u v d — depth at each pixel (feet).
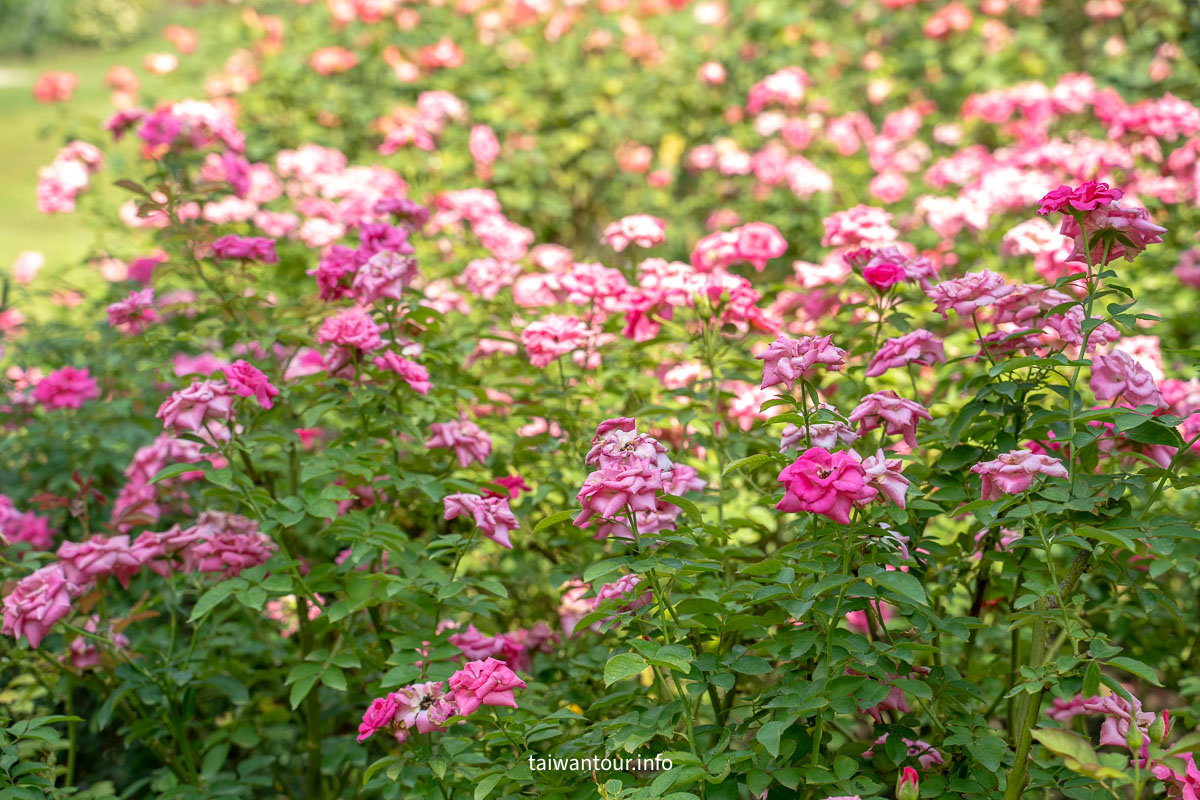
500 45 22.38
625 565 6.01
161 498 10.12
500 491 8.63
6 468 11.91
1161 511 8.86
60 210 14.55
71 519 11.36
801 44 22.85
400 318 9.02
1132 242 6.38
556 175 20.72
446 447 8.79
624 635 7.58
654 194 20.42
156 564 8.68
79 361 12.73
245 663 9.89
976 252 13.05
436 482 8.46
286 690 9.71
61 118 18.04
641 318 9.85
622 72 22.56
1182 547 7.87
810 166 17.37
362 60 21.62
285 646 10.14
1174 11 20.44
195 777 8.54
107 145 18.34
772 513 10.02
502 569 10.52
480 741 7.05
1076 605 6.46
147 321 10.06
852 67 23.17
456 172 18.43
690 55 22.33
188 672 8.40
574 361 10.62
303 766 10.03
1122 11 22.65
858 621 8.68
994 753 6.13
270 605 10.50
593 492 5.85
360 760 8.82
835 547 6.23
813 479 5.59
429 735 6.73
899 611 6.88
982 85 21.68
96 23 58.75
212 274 11.85
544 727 6.44
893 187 16.55
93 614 9.75
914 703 7.52
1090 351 7.40
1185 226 14.96
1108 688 5.86
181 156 12.19
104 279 15.30
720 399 9.71
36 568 8.18
